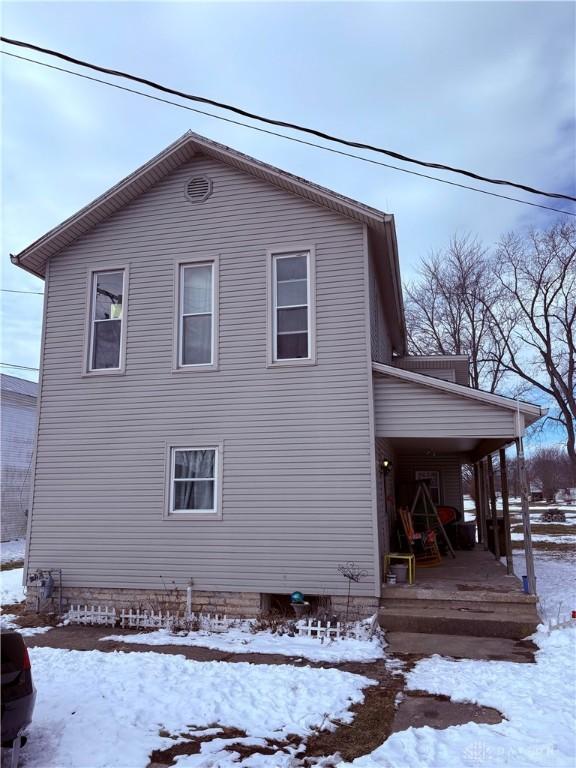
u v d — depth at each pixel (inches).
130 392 411.5
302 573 361.7
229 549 376.2
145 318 417.4
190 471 396.5
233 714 215.8
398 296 477.4
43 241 427.8
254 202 408.2
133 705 223.6
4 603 444.5
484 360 1259.8
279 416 380.8
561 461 2107.5
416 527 558.9
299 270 397.1
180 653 303.1
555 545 783.1
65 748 186.1
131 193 426.6
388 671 266.2
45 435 424.2
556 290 1258.0
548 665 263.0
